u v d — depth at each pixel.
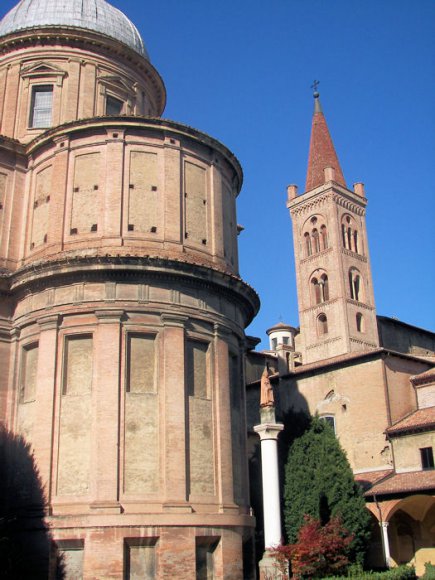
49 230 31.28
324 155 90.00
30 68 38.38
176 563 25.97
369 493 41.75
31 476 27.58
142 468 27.06
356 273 82.00
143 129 32.19
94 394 27.67
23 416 29.42
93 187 31.36
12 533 27.22
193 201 32.78
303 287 83.00
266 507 31.38
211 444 29.19
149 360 28.86
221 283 31.20
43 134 33.19
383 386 48.84
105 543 25.41
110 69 40.12
